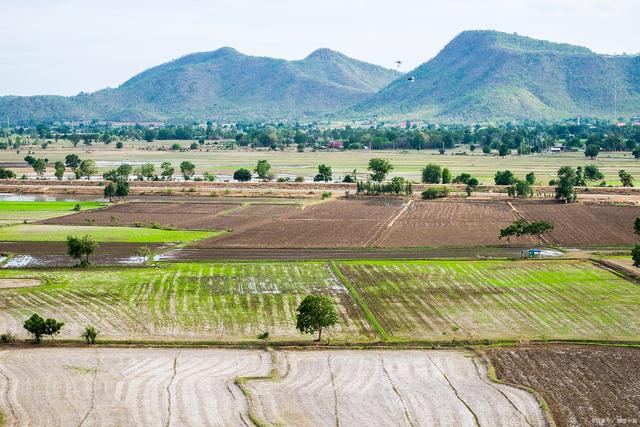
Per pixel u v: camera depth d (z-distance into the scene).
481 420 81.44
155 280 137.62
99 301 124.81
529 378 92.62
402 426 80.06
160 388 89.56
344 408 84.38
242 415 82.44
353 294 128.00
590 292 129.62
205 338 106.69
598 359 98.94
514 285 134.50
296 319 115.31
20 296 127.75
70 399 86.50
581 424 80.00
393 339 105.81
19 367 95.88
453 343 104.50
